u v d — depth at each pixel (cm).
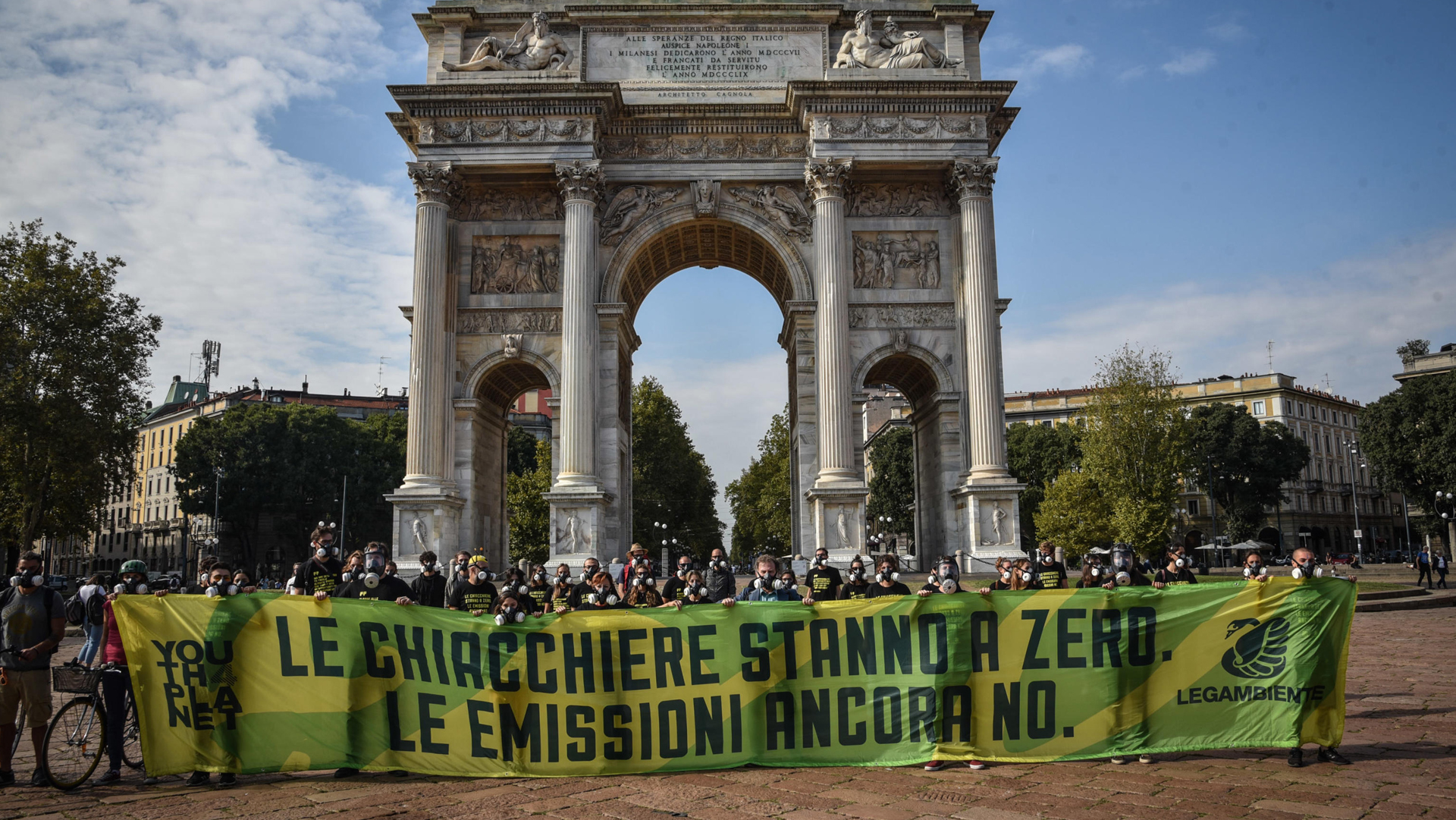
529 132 4438
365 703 1484
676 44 4706
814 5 4656
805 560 4456
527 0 4691
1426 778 1328
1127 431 7212
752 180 4625
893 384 5216
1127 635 1498
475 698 1488
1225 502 11188
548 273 4609
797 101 4481
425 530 4241
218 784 1458
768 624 1512
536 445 12762
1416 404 9019
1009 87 4438
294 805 1301
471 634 1506
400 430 12112
